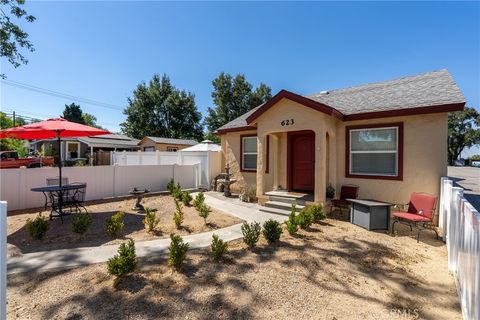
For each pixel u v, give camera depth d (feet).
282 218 24.40
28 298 10.15
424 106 21.97
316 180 25.36
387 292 11.10
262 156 30.42
